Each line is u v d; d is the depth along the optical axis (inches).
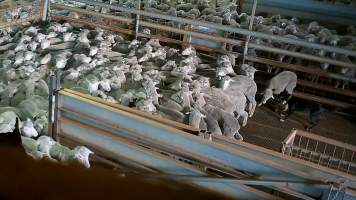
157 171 163.8
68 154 163.0
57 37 313.6
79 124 176.9
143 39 332.8
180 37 339.6
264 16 423.2
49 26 328.8
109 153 174.9
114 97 231.3
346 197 135.8
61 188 33.4
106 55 287.9
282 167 143.0
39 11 347.3
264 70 320.8
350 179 139.3
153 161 164.9
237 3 423.5
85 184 34.0
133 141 169.0
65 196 32.8
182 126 163.0
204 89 249.3
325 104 299.9
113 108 168.6
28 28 318.0
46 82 243.3
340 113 298.5
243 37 326.6
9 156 36.3
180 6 371.6
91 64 261.9
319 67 308.7
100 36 317.1
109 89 238.1
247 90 265.1
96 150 177.5
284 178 143.9
